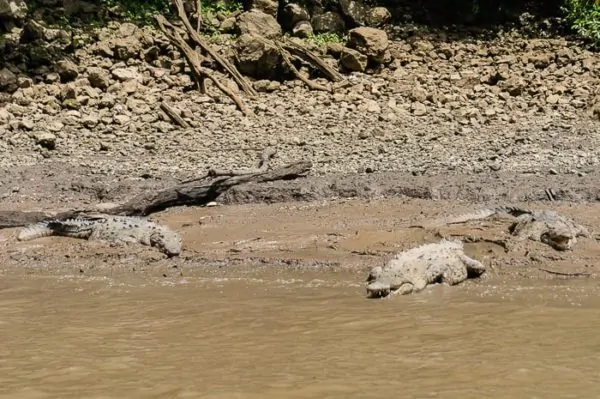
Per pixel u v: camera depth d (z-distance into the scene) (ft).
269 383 18.21
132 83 73.05
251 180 48.60
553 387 17.39
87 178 52.90
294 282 31.19
